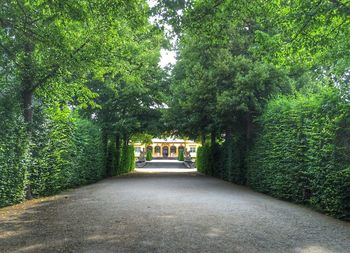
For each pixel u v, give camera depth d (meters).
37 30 10.02
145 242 6.13
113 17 9.83
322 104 10.12
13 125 10.75
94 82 24.14
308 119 11.00
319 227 7.57
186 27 8.74
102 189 15.82
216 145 25.88
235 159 19.41
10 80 11.56
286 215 9.00
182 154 63.41
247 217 8.58
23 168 11.30
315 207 10.42
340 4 7.58
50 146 13.62
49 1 8.58
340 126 9.30
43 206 10.41
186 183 19.28
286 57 10.59
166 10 8.52
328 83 10.87
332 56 10.79
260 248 5.82
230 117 17.48
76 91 14.04
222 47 17.48
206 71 17.91
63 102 14.91
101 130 24.14
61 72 11.80
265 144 14.29
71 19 9.31
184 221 7.98
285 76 15.95
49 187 13.52
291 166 11.78
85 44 11.90
